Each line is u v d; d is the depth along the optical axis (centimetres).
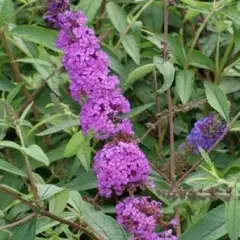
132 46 99
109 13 100
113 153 72
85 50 78
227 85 102
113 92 77
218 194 72
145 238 71
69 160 97
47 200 78
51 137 99
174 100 101
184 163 88
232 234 70
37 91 98
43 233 87
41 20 110
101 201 88
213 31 107
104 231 72
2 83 100
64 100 104
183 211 84
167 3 96
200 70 112
